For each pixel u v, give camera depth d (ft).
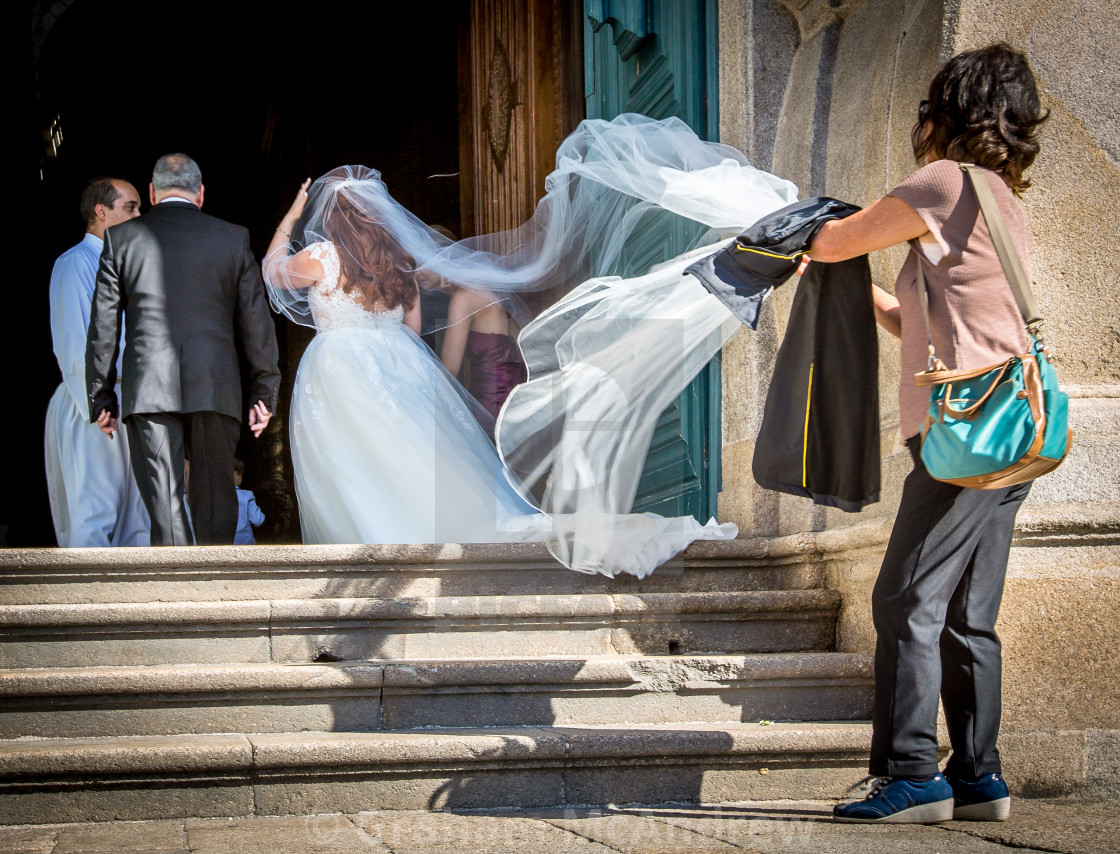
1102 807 10.09
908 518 9.04
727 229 14.01
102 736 10.39
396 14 42.86
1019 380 8.45
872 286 9.96
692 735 10.07
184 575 12.34
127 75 44.91
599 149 15.47
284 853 7.77
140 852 7.91
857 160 13.57
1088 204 11.75
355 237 16.33
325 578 12.59
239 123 46.52
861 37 14.15
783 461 10.19
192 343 15.34
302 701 10.65
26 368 39.83
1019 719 10.83
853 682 11.48
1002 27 11.84
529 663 10.92
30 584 12.09
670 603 12.39
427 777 9.78
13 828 9.21
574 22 22.71
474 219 28.94
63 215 44.60
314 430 16.10
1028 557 11.03
